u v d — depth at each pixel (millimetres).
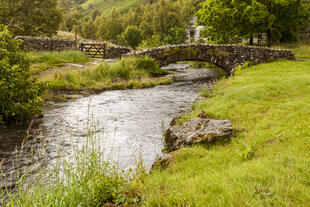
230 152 5797
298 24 32719
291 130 6152
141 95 16172
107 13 191875
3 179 5531
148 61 23125
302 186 3479
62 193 3887
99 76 19359
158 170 5418
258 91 10539
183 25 89562
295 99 8883
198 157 5734
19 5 35469
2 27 11016
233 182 3809
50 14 38094
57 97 14492
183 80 23031
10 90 9469
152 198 3621
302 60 20734
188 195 3494
